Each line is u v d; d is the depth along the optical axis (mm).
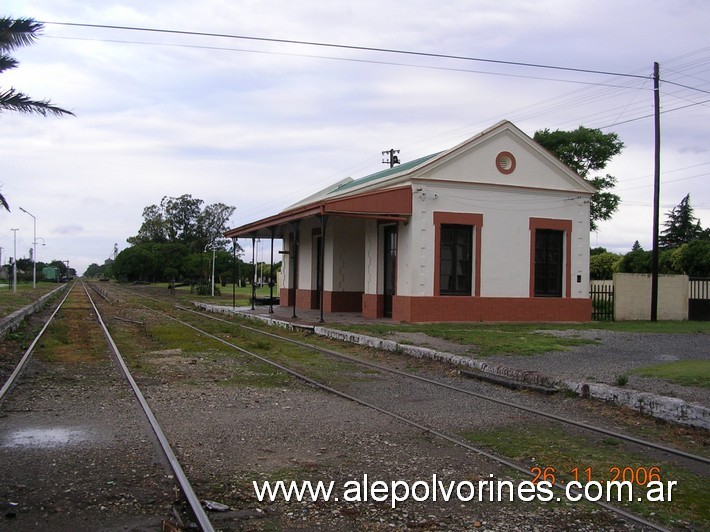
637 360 12414
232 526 4754
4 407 8656
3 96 10891
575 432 7781
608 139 36406
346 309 26250
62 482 5621
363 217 20641
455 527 4828
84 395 9594
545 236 23031
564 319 22859
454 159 21406
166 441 6840
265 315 24875
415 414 8648
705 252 39406
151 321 24328
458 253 21625
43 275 116000
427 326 19438
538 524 4918
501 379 11133
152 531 4609
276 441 7105
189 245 98250
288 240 32281
